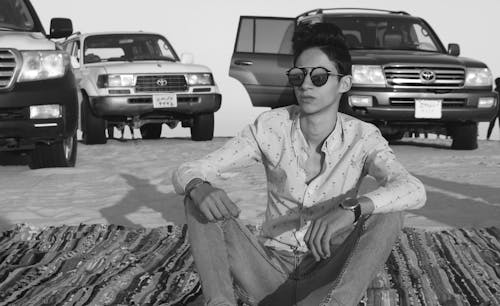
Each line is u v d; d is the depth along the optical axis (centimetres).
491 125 1532
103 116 1196
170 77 1191
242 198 623
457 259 409
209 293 231
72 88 774
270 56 1120
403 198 225
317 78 239
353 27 1127
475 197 641
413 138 1498
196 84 1205
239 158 255
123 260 406
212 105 1223
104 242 449
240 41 1144
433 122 1066
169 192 667
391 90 1026
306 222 252
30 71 746
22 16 841
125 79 1170
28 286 357
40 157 832
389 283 357
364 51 1082
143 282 360
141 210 576
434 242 446
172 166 880
